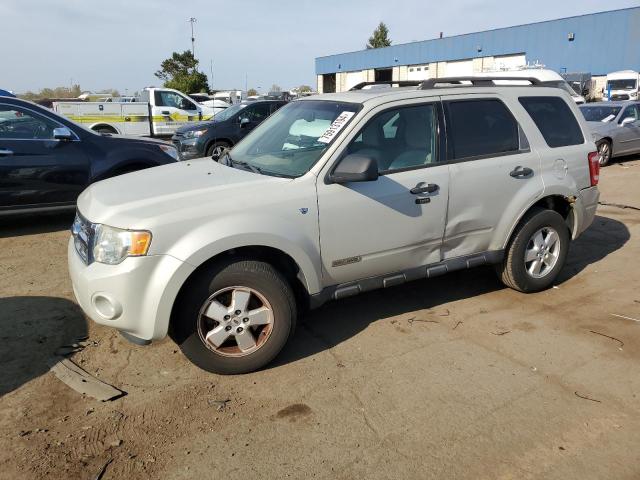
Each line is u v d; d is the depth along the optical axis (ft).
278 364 12.00
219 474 8.67
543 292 16.16
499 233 14.58
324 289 12.34
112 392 10.77
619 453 9.14
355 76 170.71
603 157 41.42
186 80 150.10
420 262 13.56
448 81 14.85
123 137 24.17
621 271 17.98
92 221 10.90
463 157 13.82
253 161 13.48
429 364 11.99
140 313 10.43
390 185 12.57
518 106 15.02
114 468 8.77
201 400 10.64
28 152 21.33
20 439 9.43
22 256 19.29
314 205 11.63
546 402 10.58
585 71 115.85
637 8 105.81
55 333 13.33
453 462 8.93
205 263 10.93
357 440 9.48
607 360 12.16
